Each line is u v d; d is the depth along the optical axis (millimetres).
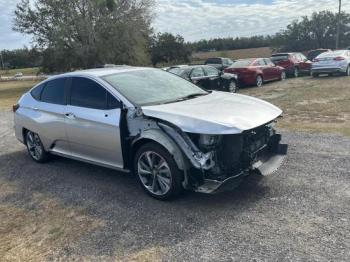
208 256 3617
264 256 3535
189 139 4617
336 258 3418
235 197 4855
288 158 6207
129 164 5352
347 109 10586
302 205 4484
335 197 4641
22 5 33781
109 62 34594
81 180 5973
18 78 59188
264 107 5262
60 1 33094
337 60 20703
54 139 6402
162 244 3904
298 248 3617
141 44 35594
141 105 5156
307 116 10000
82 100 5816
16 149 8375
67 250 3984
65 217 4738
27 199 5434
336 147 6684
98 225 4441
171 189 4758
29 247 4121
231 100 5449
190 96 5684
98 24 34031
